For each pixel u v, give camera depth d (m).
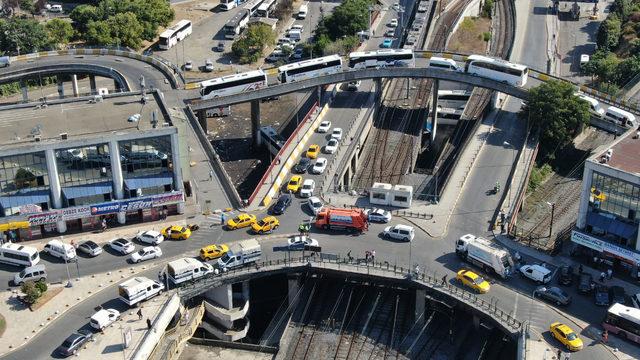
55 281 143.00
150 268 146.88
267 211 165.75
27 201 152.88
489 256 142.75
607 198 144.12
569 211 187.25
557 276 144.12
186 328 138.25
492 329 139.88
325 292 153.12
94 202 158.00
